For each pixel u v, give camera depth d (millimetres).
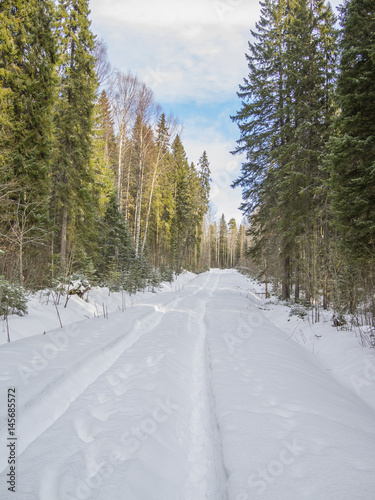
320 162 10711
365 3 6672
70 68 12109
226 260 74500
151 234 30406
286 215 11508
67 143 12188
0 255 8172
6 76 9031
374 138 6496
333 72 10430
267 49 13406
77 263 12922
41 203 9922
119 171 17531
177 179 34125
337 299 8219
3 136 8867
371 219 6824
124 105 17297
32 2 9680
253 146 14000
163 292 18922
